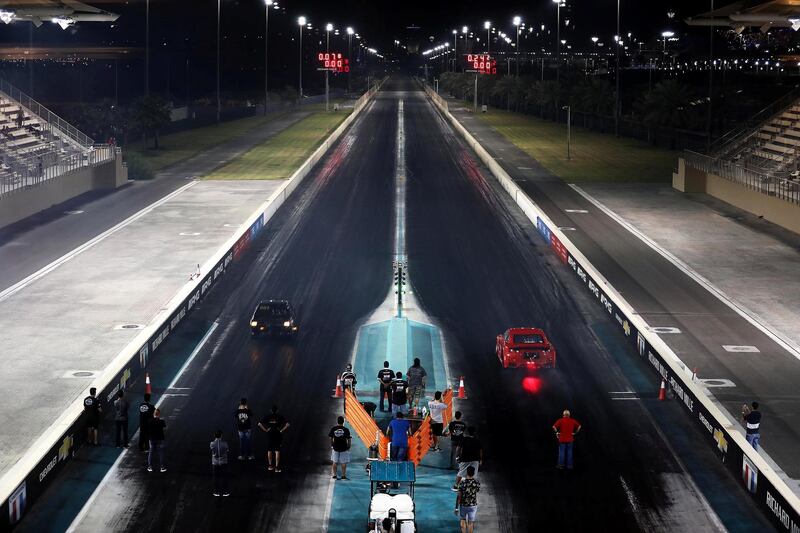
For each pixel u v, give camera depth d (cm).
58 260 8006
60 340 5900
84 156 11650
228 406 4962
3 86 12300
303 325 6444
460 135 18325
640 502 3897
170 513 3762
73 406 4538
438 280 7644
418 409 4859
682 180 11769
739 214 10300
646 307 6769
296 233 9400
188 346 5956
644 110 17062
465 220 10069
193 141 17238
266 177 12800
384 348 5956
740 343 5966
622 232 9369
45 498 3875
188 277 7456
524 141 17625
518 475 4147
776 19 6506
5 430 4491
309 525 3684
